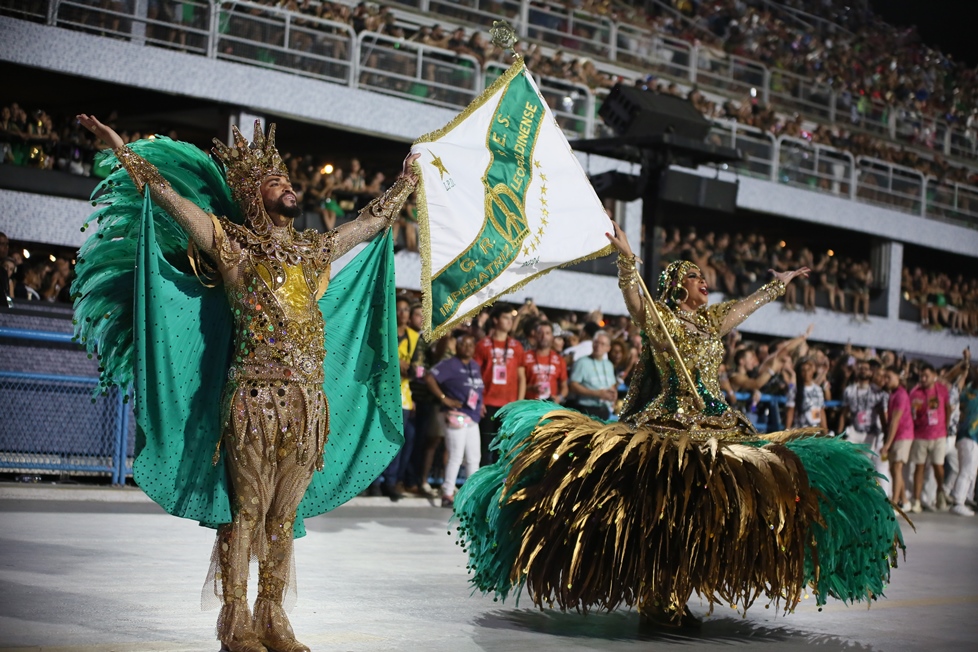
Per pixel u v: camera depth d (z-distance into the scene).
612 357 11.25
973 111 29.25
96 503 9.05
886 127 25.36
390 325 4.64
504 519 5.30
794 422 12.07
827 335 21.59
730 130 19.98
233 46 14.95
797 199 20.64
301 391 4.17
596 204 5.59
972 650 5.07
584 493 5.08
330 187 15.72
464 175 5.30
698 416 5.36
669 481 4.90
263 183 4.25
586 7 20.75
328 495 4.61
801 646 5.04
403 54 16.39
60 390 9.48
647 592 5.00
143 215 4.12
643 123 10.14
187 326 4.29
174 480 4.25
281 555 4.25
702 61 22.14
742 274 20.30
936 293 24.11
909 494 14.23
